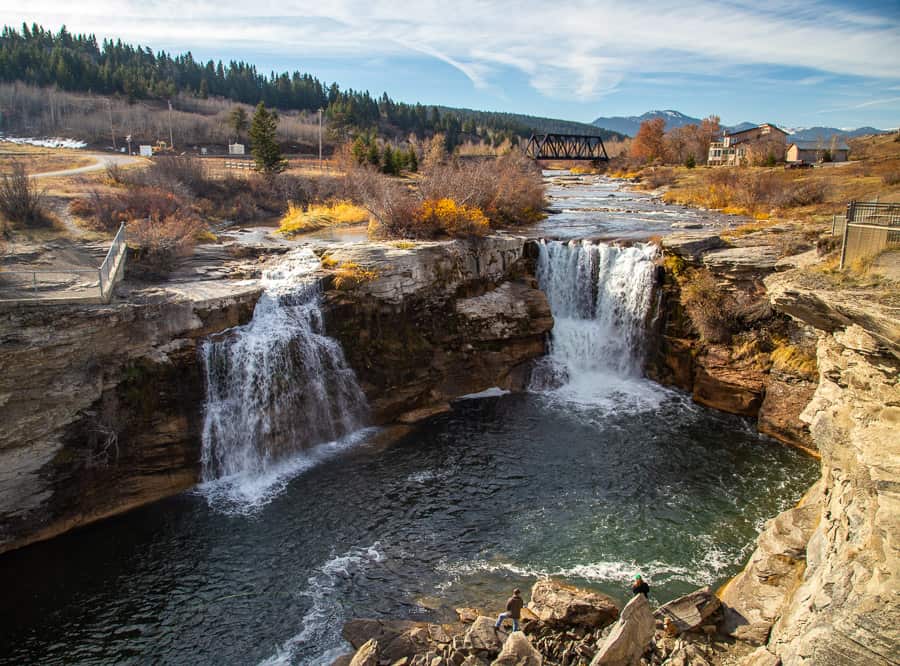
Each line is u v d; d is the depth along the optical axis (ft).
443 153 306.55
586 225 169.78
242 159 311.88
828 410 58.44
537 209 195.72
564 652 55.47
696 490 85.56
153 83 543.39
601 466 91.81
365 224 176.96
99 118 398.21
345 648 59.21
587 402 114.01
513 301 123.24
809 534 65.26
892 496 40.16
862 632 38.11
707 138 501.97
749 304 109.19
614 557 71.82
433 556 72.28
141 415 83.15
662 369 121.08
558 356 125.80
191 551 73.51
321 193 226.17
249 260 118.32
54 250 109.29
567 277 132.46
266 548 73.87
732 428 103.76
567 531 76.69
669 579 67.82
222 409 89.81
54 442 76.18
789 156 371.35
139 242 109.09
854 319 46.62
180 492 85.76
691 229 159.33
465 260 120.57
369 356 105.91
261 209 209.97
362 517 79.77
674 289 118.73
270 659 58.34
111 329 81.05
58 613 64.49
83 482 78.54
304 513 80.69
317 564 71.10
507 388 120.06
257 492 85.81
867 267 53.88
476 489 86.02
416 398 110.01
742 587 62.34
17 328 74.08
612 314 126.82
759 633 55.47
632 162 444.96
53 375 76.23
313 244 129.39
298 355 97.30
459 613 62.75
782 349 103.96
